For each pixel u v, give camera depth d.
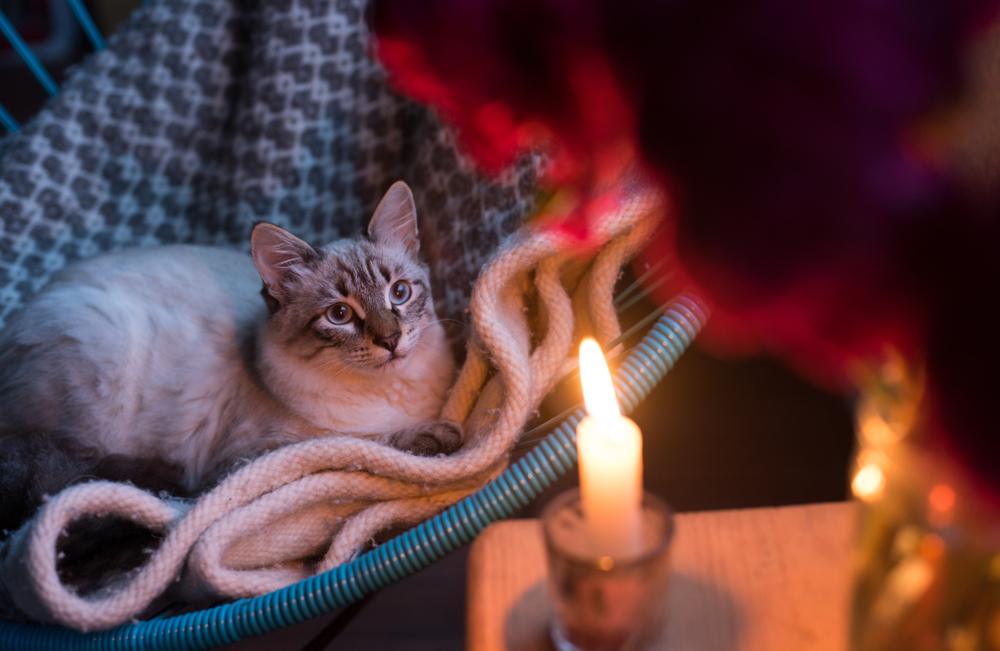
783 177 0.27
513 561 0.57
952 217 0.28
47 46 1.57
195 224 1.02
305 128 0.99
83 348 0.84
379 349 0.83
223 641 0.65
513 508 0.65
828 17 0.27
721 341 0.41
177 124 1.01
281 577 0.70
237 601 0.67
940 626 0.41
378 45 0.36
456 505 0.65
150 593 0.67
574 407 0.73
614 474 0.46
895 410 0.39
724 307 0.30
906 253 0.29
